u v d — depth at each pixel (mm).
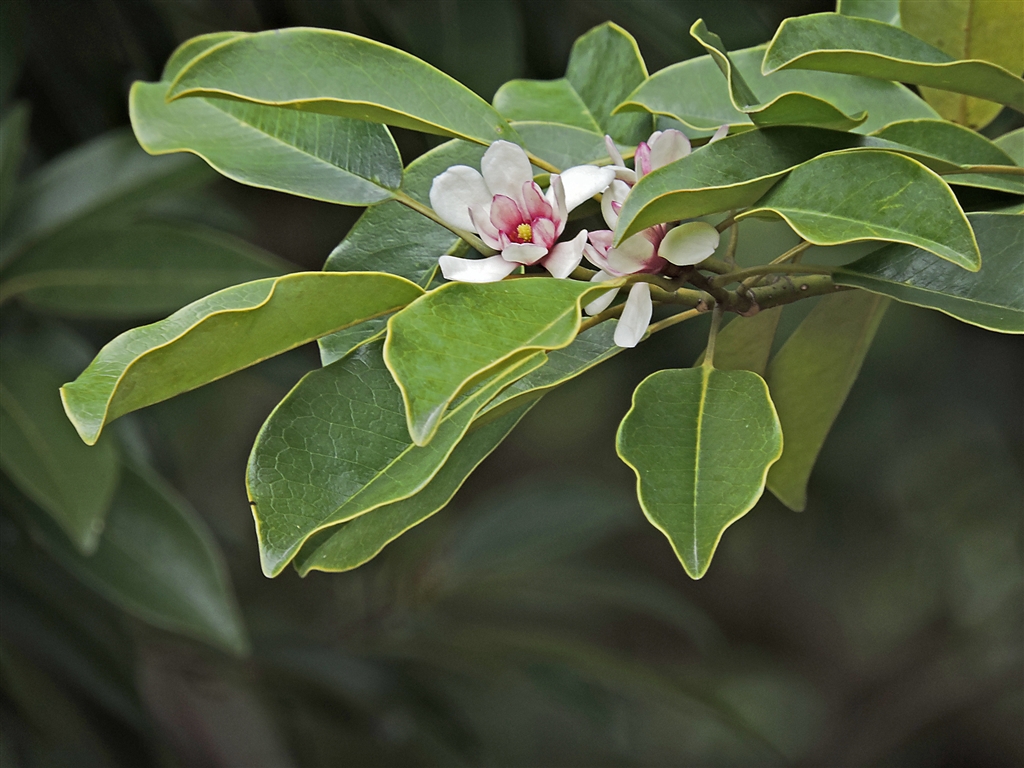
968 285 928
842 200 899
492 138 941
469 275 911
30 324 1305
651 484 889
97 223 1252
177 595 1191
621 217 894
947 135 949
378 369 916
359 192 957
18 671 1441
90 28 1310
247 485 902
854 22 932
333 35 937
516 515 1950
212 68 926
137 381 888
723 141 916
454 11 1158
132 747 1537
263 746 2000
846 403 1924
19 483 1149
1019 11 962
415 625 1852
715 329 926
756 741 1759
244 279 1270
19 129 1238
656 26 1145
